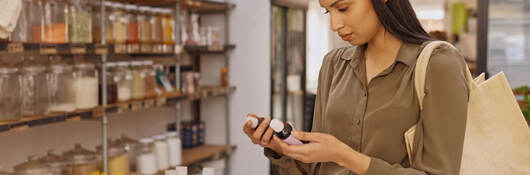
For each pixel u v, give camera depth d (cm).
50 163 263
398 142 122
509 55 512
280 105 472
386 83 125
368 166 115
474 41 476
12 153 269
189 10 405
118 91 297
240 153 421
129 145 329
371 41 128
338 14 121
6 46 212
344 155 116
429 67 115
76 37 258
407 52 121
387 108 122
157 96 331
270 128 127
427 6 490
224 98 422
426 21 491
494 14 510
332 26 122
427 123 114
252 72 413
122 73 299
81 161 275
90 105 271
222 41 420
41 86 244
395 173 112
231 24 416
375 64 128
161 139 344
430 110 113
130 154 330
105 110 276
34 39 239
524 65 510
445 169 110
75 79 261
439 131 112
